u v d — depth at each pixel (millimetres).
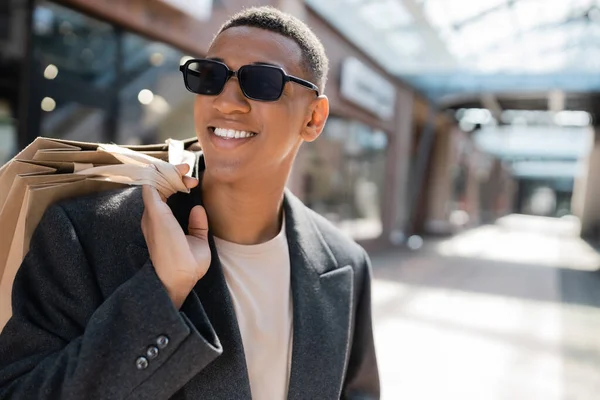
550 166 48125
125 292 768
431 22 8734
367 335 1280
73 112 4398
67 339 808
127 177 848
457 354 4734
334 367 1046
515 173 49656
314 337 1038
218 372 888
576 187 25703
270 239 1109
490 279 9344
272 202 1062
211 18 5559
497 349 4961
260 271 1055
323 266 1157
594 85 11539
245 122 915
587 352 5051
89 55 4496
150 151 1066
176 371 766
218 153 935
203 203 1037
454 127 18797
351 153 10578
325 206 9570
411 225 15898
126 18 4516
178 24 5086
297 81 962
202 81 932
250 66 904
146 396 748
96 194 941
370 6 8266
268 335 1006
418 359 4520
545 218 47750
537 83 12078
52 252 832
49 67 4152
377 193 12289
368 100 10508
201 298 937
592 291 8742
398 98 12773
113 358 733
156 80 5188
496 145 26984
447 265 10875
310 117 1057
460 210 23641
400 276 8961
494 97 14297
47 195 860
